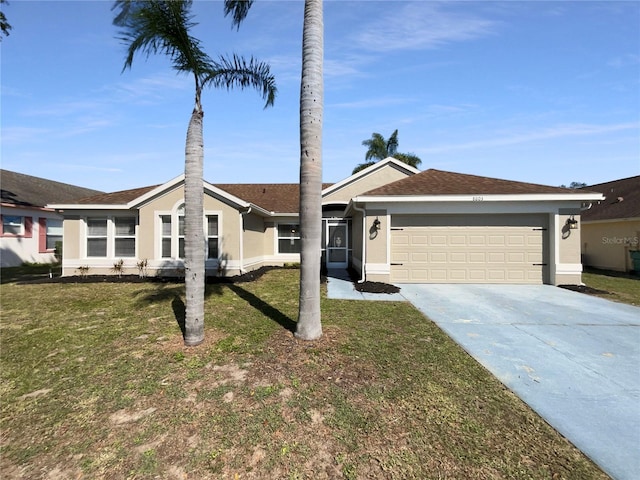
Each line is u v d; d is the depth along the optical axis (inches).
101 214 468.4
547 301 305.6
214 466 95.1
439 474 91.5
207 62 193.8
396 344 189.3
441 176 480.4
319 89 189.5
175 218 453.1
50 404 128.0
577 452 100.0
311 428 112.0
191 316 187.0
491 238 396.8
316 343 188.5
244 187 769.6
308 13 187.9
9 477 92.1
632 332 215.3
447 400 129.2
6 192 677.3
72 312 266.1
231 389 137.8
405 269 403.5
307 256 193.0
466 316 252.5
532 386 140.9
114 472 93.3
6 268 607.2
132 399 131.0
